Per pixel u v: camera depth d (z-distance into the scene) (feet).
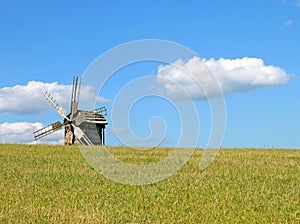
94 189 66.33
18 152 118.62
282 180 76.33
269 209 53.16
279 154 118.11
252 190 66.39
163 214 50.21
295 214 50.44
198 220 47.98
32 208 51.78
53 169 87.30
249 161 101.30
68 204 55.31
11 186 68.08
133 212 50.78
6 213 49.29
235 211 51.78
